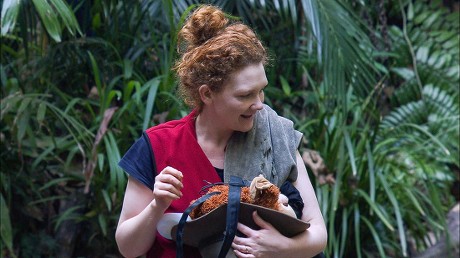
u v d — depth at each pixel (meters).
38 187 4.46
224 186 2.11
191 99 2.18
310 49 4.11
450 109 5.70
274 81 5.30
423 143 5.11
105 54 4.66
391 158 4.86
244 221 2.07
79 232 4.41
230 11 4.33
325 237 2.20
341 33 4.09
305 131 4.73
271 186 2.04
